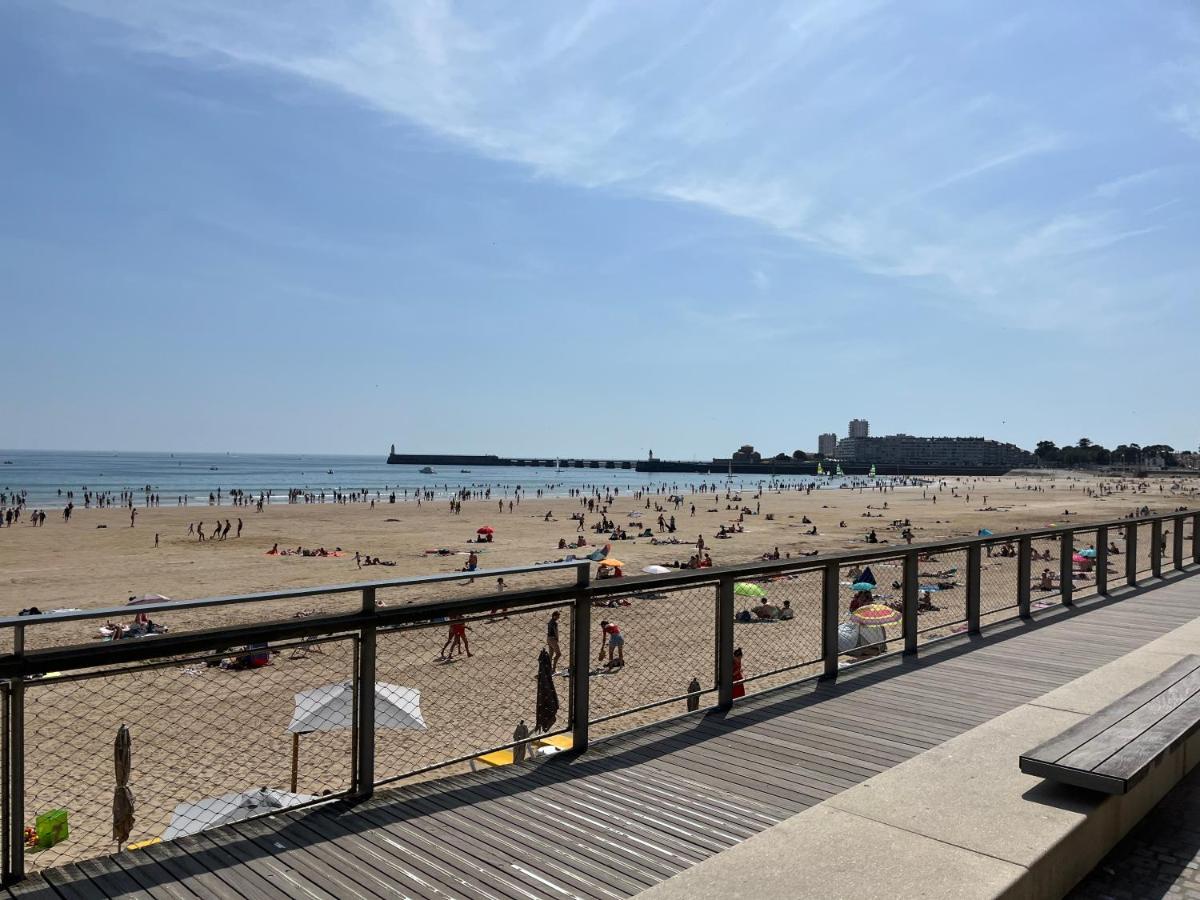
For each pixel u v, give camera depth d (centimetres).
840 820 339
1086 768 350
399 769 884
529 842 376
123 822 418
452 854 362
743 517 7494
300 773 891
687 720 574
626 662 1346
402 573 3622
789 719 575
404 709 706
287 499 10619
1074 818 340
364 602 422
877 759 494
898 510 8875
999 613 1014
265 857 357
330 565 3866
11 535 5291
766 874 291
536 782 454
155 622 2138
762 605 1492
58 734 1034
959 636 864
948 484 19400
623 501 10400
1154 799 419
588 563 508
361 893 324
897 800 361
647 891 281
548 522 6900
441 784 450
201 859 355
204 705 1125
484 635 1409
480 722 1037
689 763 487
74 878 337
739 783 454
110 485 13175
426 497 11000
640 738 534
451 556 4341
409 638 1445
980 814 344
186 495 10950
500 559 4222
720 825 397
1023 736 452
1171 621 952
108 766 935
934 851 309
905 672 713
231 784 876
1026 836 323
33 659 315
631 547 4897
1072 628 910
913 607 792
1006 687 662
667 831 389
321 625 402
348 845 371
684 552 4612
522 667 1180
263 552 4431
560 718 635
